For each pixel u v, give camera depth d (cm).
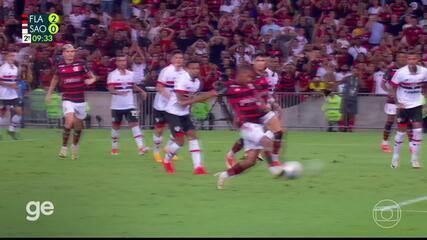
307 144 7419
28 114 8931
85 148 6950
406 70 5609
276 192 4594
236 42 9438
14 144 7206
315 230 3591
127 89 6456
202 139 7800
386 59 8819
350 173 5422
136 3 10706
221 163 5928
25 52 9388
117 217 3853
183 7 10431
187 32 9725
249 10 10219
